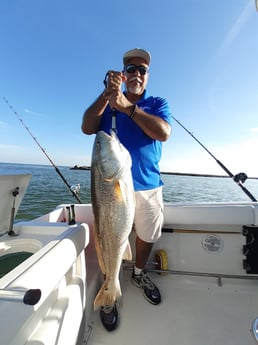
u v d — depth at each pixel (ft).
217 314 5.82
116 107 4.40
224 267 7.24
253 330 3.72
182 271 7.31
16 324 2.47
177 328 5.39
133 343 4.99
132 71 5.97
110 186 4.54
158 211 6.09
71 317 4.00
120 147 4.74
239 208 6.96
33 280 3.03
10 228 5.37
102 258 4.63
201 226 7.31
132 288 6.84
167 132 5.05
